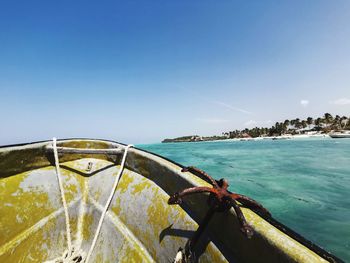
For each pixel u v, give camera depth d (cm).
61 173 293
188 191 137
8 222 208
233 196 138
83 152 296
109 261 216
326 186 914
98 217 260
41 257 218
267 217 131
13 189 232
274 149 2839
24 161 257
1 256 189
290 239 105
